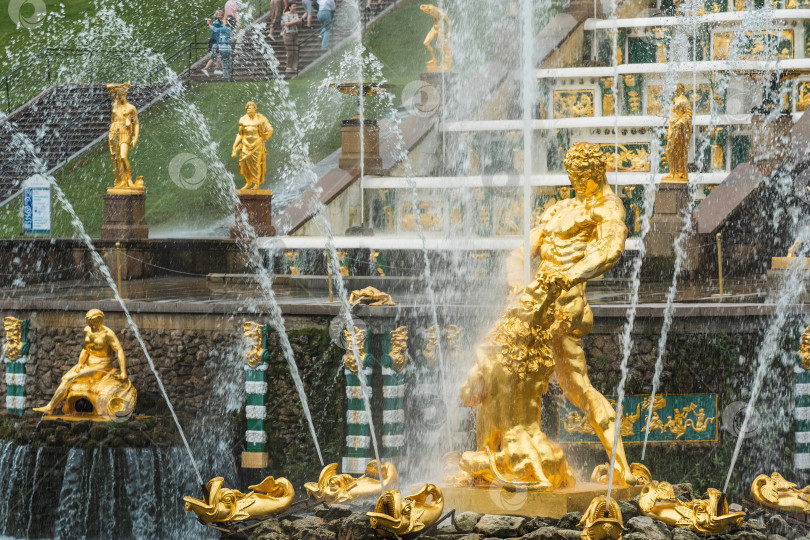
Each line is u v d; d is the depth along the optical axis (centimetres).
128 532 4200
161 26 9688
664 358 4084
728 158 6519
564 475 2741
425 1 8912
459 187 6338
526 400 2731
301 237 5922
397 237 6006
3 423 4491
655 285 5144
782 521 2819
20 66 9256
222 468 4306
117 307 4534
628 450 4053
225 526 2756
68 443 4228
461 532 2597
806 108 6328
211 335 4409
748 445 4159
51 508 4241
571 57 7281
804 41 6862
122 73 9175
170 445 4262
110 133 6012
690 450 4106
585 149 2823
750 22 6862
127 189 6016
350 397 4112
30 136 8412
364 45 9019
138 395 4441
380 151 6594
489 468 2727
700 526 2594
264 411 4250
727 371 4138
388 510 2550
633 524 2589
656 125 6500
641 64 6844
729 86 6656
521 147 6731
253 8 9781
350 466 4116
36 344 4684
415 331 4144
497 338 2750
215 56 9056
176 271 6053
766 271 5316
